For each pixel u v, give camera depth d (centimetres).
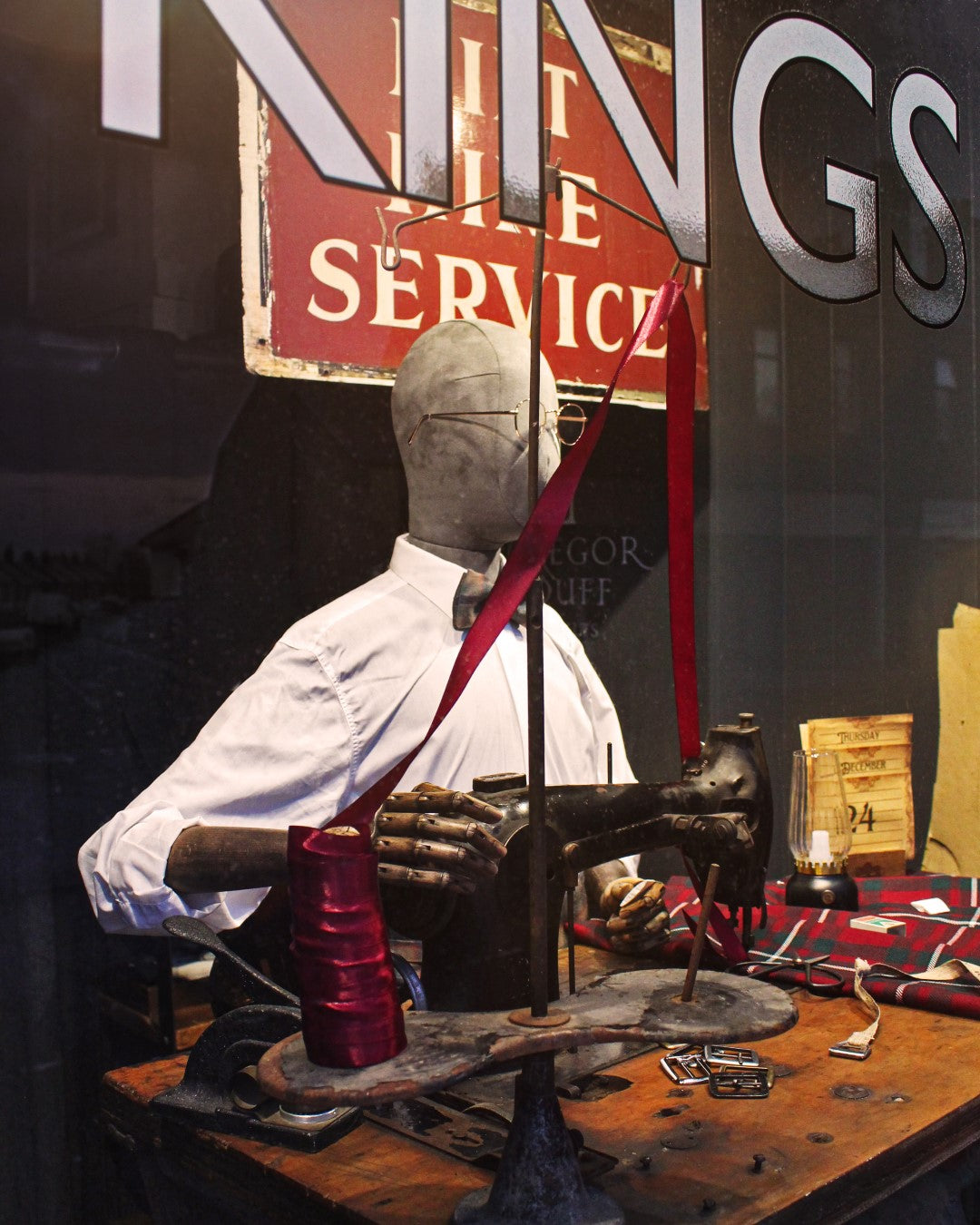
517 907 79
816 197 137
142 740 97
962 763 163
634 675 146
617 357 130
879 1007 98
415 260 111
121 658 95
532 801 61
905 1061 87
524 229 119
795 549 156
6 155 83
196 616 100
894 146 144
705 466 149
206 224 95
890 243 145
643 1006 62
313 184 102
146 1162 83
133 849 86
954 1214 81
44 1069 93
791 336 151
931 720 164
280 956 92
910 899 131
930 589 166
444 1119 78
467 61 113
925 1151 76
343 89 97
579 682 117
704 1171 70
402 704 97
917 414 163
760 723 155
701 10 112
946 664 165
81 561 91
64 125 84
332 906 55
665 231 110
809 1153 72
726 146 129
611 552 144
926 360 163
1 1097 90
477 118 114
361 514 113
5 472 85
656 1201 66
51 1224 92
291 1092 52
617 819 84
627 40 120
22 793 90
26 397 85
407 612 100
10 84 82
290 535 107
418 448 99
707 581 150
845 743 151
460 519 100
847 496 159
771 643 155
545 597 139
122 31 79
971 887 136
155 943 99
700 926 64
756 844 92
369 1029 54
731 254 139
